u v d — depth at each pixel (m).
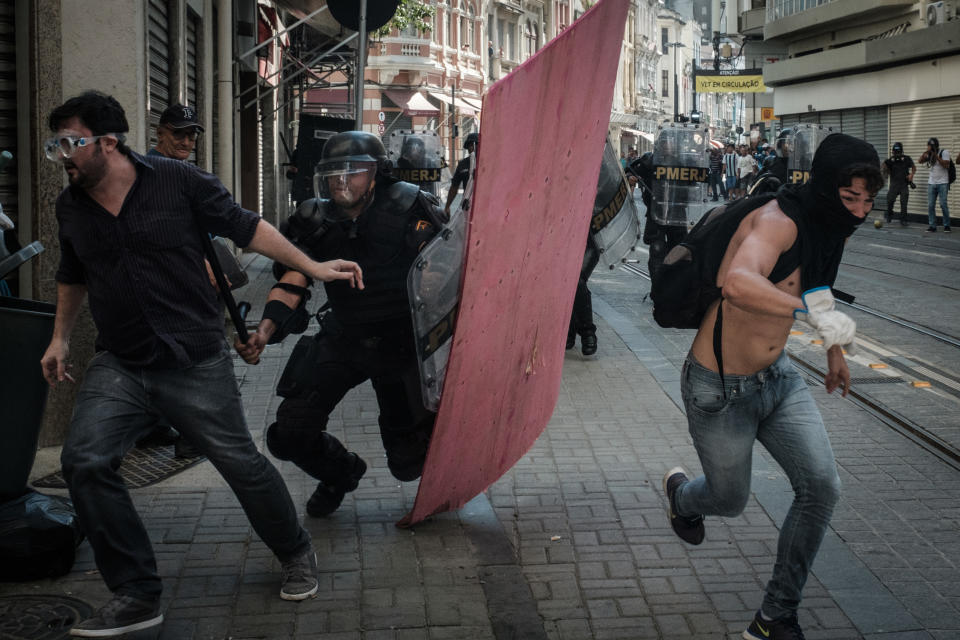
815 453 3.33
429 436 4.44
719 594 3.91
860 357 8.48
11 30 5.57
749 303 2.95
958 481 5.25
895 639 3.53
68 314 3.63
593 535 4.51
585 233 4.91
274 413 6.50
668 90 93.88
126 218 3.34
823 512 3.33
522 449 5.09
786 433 3.38
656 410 6.69
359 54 7.77
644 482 5.23
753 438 3.46
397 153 9.89
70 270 3.57
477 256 3.62
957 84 28.39
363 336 4.20
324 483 4.59
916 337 9.41
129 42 6.65
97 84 6.64
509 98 3.39
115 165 3.33
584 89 4.07
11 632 3.52
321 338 4.34
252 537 4.42
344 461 4.56
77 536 4.05
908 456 5.69
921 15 32.06
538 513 4.78
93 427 3.38
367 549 4.32
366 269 4.07
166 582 3.96
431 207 4.16
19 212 5.69
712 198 38.91
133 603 3.39
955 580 4.03
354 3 7.83
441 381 3.97
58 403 5.73
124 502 3.42
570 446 5.86
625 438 6.04
